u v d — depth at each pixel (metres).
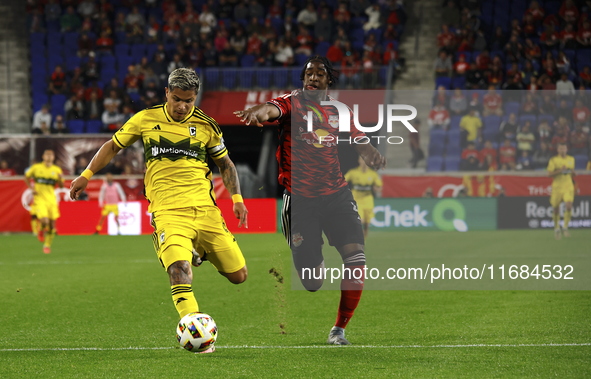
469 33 63.09
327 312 18.52
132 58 63.56
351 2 65.56
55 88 62.06
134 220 49.75
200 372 11.79
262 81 60.56
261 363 12.41
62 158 51.34
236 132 60.22
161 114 13.02
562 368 11.83
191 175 13.02
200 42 62.69
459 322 16.56
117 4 67.38
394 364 12.23
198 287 23.72
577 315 17.28
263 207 49.97
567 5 63.47
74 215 50.06
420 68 63.28
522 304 19.14
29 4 66.94
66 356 13.19
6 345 14.34
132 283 24.88
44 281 25.53
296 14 65.88
